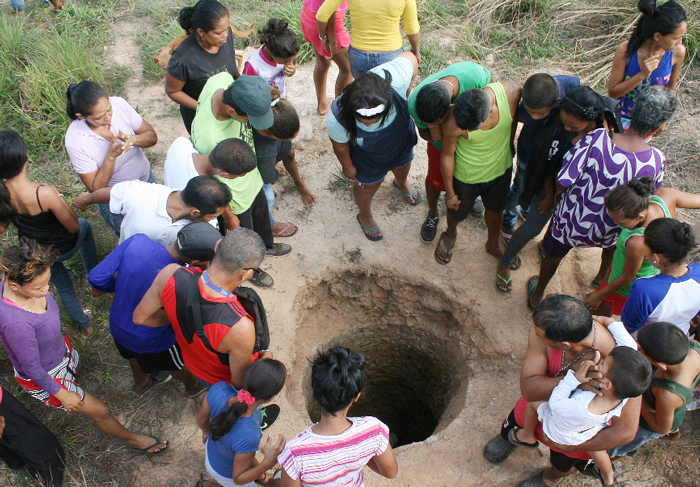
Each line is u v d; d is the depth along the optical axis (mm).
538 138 3500
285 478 2357
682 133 5711
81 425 3670
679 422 2973
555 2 7156
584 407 2391
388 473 2590
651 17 4004
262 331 2922
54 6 7430
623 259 3299
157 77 6484
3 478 3410
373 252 4879
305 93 6363
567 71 6523
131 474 3494
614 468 3455
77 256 4633
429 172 4207
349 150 4008
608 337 2523
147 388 3887
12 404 3059
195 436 3674
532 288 4402
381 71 3738
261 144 4008
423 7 7309
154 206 3248
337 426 2359
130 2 7723
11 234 4793
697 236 4535
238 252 2584
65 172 5422
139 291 2990
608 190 3229
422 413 5941
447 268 4746
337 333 5211
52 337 2975
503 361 4230
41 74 5973
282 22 4258
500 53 6785
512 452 3594
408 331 5281
